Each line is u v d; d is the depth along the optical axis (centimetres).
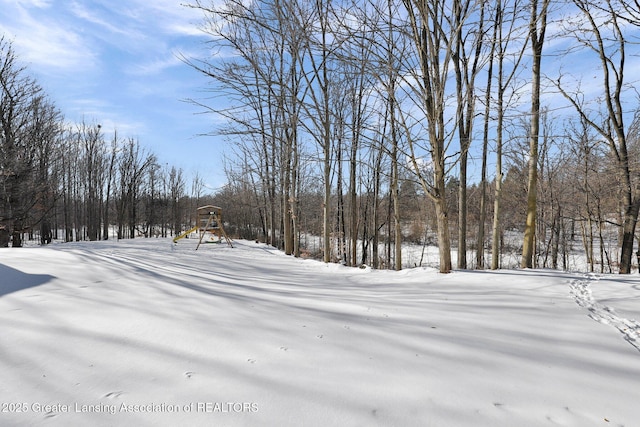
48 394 197
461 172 1121
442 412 188
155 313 351
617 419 187
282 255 1406
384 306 418
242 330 310
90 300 392
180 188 4444
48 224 2964
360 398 199
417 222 3111
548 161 1739
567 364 258
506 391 214
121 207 3275
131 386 208
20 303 368
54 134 2275
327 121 1015
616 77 1022
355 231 1662
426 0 639
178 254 1135
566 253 2067
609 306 441
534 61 871
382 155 1736
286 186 1470
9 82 1950
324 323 338
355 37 686
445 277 661
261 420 175
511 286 570
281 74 1133
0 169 1766
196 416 178
